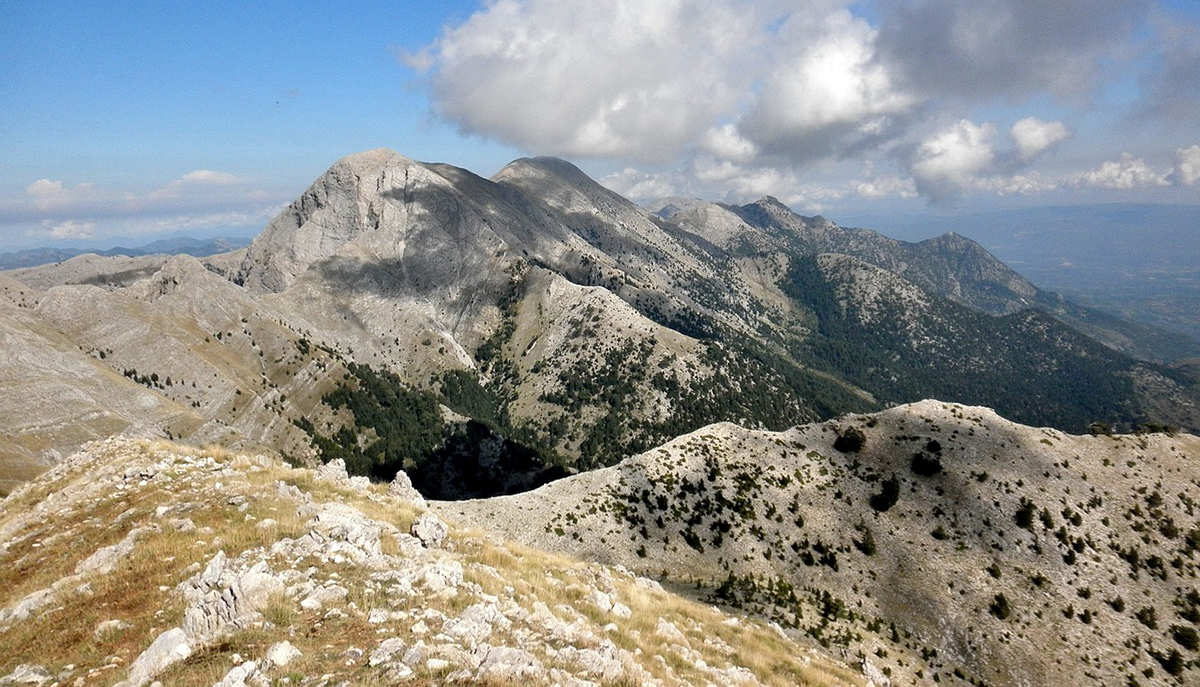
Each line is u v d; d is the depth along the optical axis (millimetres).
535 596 22812
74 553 23266
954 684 73125
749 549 92750
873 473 109438
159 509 25703
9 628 17047
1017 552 93312
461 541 29203
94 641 15070
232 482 29875
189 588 17297
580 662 16359
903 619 83062
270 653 13281
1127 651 80625
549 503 97250
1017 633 81438
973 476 105500
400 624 15891
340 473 38219
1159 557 93938
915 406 125500
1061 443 114625
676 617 30906
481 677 13359
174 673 12695
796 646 37844
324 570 19125
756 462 110750
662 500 99312
